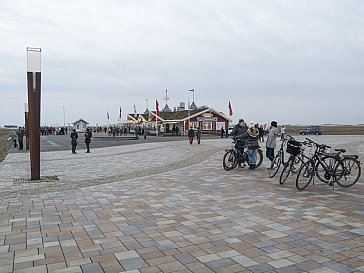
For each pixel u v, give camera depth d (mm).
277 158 11023
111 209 6980
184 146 28234
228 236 5230
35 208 7090
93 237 5246
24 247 4840
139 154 21031
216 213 6586
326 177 9273
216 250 4660
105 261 4328
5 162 17156
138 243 4969
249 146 12617
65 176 11719
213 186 9461
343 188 9062
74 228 5715
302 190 8781
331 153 9445
